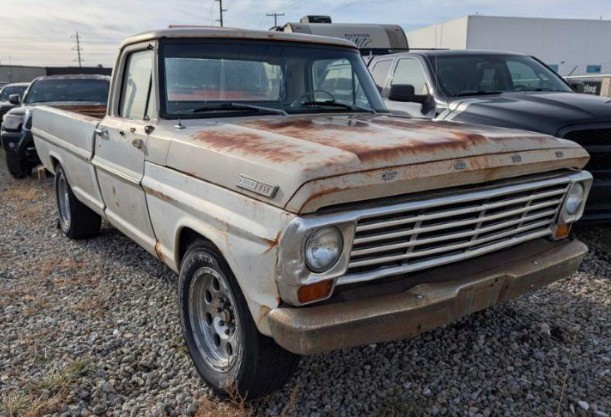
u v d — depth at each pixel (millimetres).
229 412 2799
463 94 6320
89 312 4059
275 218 2270
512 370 3227
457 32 39375
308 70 4004
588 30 39938
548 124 4977
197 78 3615
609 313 3959
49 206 7676
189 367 3277
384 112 4180
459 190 2574
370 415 2818
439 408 2871
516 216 2875
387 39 11844
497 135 2855
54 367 3266
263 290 2383
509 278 2740
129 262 5137
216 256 2742
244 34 3818
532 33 39219
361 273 2404
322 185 2195
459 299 2564
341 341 2311
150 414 2830
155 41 3635
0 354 3441
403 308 2396
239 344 2703
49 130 5895
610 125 4867
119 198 4020
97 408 2881
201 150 2857
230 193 2566
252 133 2910
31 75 40562
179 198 2959
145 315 3986
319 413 2834
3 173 10695
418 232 2469
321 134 2797
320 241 2223
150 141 3383
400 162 2381
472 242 2693
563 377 3145
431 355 3389
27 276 4832
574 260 3057
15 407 2836
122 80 4117
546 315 3930
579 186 3156
